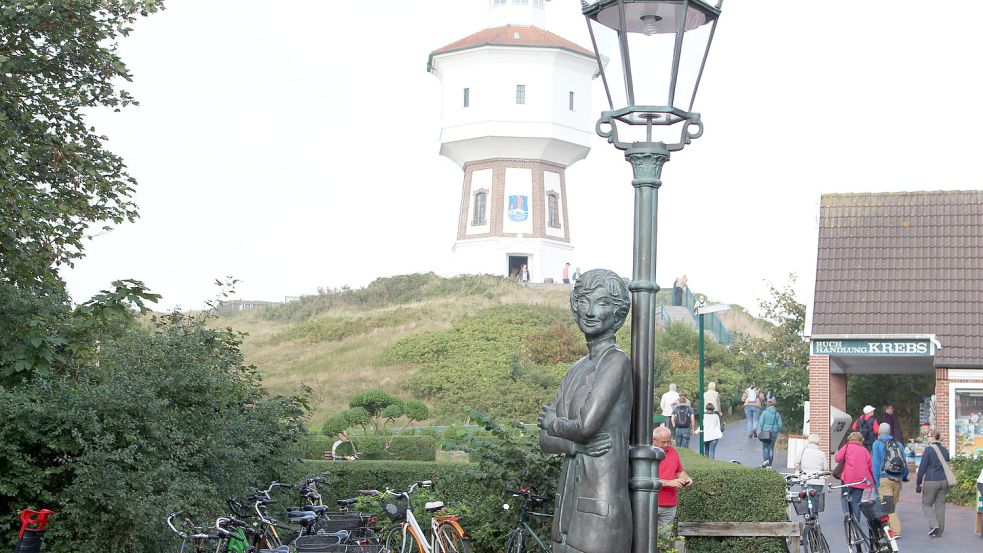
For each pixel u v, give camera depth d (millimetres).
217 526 10109
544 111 78875
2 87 16906
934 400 31406
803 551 15320
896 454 20141
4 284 12781
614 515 6840
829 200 36156
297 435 15867
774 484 15219
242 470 12672
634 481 6969
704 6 7246
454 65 80375
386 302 70375
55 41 17734
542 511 11516
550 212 80750
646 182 7207
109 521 10328
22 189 15586
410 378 51375
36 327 12047
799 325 40438
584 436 6883
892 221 35094
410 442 28828
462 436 12078
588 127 81125
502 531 11867
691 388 46375
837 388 35688
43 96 18016
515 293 68438
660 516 13609
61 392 10930
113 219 18062
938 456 20250
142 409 10859
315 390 51312
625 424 6969
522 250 79062
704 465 16016
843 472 19375
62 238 16219
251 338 63312
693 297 64188
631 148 7219
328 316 66125
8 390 10984
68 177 17984
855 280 33469
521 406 46719
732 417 46500
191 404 12633
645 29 7215
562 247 80812
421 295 70062
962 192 35656
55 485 10570
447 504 13906
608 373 6930
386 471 17328
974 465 25531
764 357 40438
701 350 29453
